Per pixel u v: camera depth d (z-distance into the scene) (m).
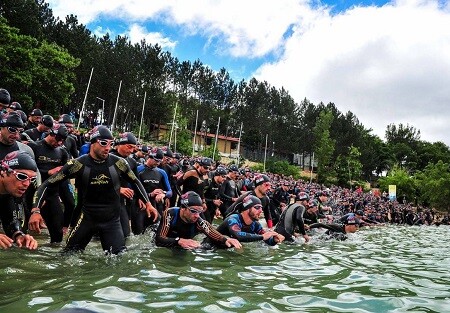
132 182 5.99
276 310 3.69
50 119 7.47
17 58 35.72
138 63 73.44
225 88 95.06
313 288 4.68
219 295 4.03
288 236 8.96
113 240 5.57
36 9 46.22
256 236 7.10
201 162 9.69
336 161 88.44
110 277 4.38
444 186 57.69
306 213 12.02
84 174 5.42
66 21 62.19
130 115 71.31
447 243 13.01
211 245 6.89
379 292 4.73
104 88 61.53
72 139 8.95
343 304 4.09
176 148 65.19
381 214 30.81
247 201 7.38
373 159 98.62
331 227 10.61
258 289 4.43
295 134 95.81
